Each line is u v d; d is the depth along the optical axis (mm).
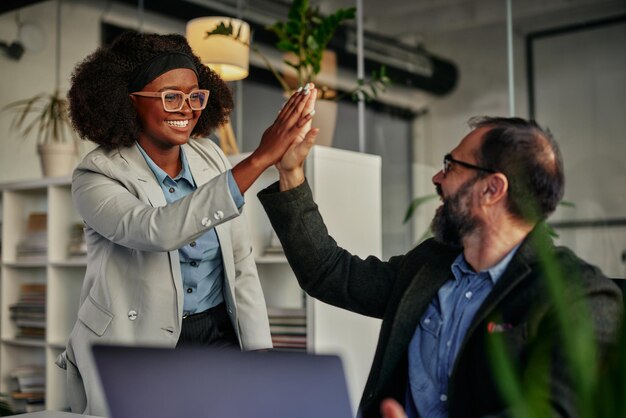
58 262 4012
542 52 3668
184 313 2143
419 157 3850
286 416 1021
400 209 3865
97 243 2119
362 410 1533
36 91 5078
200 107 2172
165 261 2078
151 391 1077
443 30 3863
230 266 2193
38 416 1465
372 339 3416
